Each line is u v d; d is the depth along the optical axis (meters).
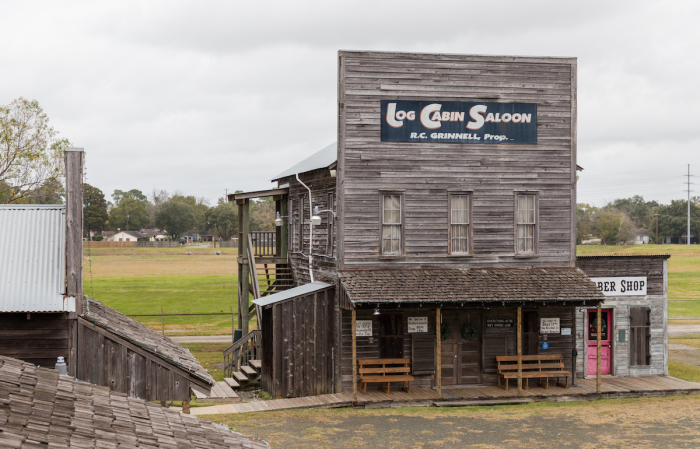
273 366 20.30
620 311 23.11
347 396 19.92
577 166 22.20
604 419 17.78
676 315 46.06
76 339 13.51
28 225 15.08
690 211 165.62
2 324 13.38
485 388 21.09
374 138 20.70
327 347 20.61
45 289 13.58
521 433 16.33
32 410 7.81
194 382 13.91
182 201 199.50
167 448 7.93
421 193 21.02
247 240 27.92
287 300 20.31
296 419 17.67
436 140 21.06
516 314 21.61
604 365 23.17
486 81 21.36
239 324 29.66
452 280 20.42
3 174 40.19
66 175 13.80
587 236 153.50
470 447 15.09
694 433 16.30
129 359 13.67
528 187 21.72
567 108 21.94
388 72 20.75
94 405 8.88
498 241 21.52
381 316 20.75
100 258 112.25
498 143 21.48
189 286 62.66
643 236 163.50
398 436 16.00
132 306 49.19
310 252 23.42
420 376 21.02
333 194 21.94
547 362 21.77
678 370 25.66
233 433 9.98
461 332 21.30
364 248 20.64
